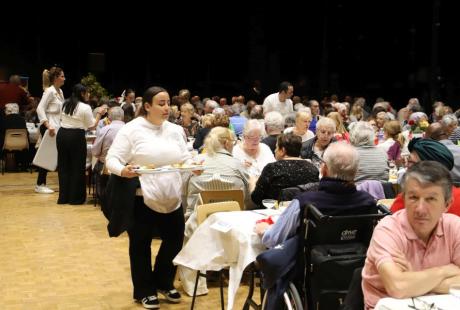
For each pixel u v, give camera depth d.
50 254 5.55
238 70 18.19
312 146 5.64
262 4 17.52
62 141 7.76
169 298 4.32
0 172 10.81
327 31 17.47
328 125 5.50
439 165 2.23
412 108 9.86
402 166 5.80
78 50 16.77
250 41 17.73
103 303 4.30
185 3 17.72
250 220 3.60
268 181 4.05
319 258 2.86
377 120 8.39
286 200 3.83
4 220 6.93
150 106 4.04
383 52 17.11
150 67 17.83
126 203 3.95
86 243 5.94
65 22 16.50
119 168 3.86
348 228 2.94
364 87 17.47
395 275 2.14
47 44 16.39
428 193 2.18
